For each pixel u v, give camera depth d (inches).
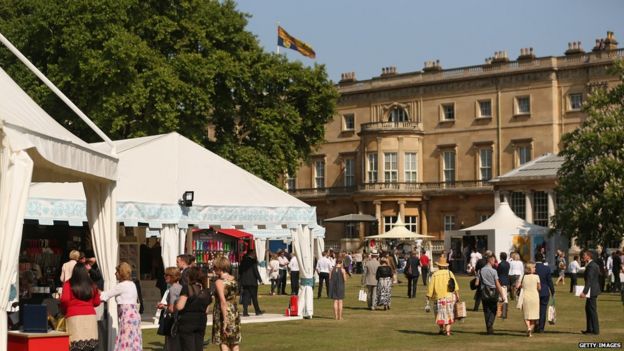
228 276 780.0
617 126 2365.9
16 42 2199.8
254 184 1232.8
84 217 1005.8
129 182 1105.4
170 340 745.6
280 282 1957.4
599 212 2314.2
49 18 2143.2
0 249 556.4
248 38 2401.6
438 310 1101.7
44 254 1309.1
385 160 4025.6
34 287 1060.5
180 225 1110.4
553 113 3683.6
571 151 2437.3
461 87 3939.5
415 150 4013.3
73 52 2107.5
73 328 704.4
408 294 1825.8
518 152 3767.2
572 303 1637.6
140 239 1364.4
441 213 3969.0
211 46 2297.0
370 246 3612.2
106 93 2105.1
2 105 647.1
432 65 4040.4
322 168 4347.9
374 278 1519.4
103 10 2132.1
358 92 4222.4
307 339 1050.1
